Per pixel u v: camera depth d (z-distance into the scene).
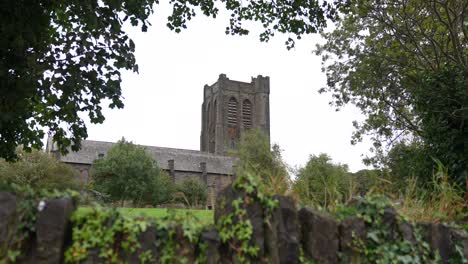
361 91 23.08
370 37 21.78
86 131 12.02
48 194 3.60
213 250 3.91
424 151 12.03
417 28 20.06
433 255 4.97
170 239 3.78
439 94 11.83
